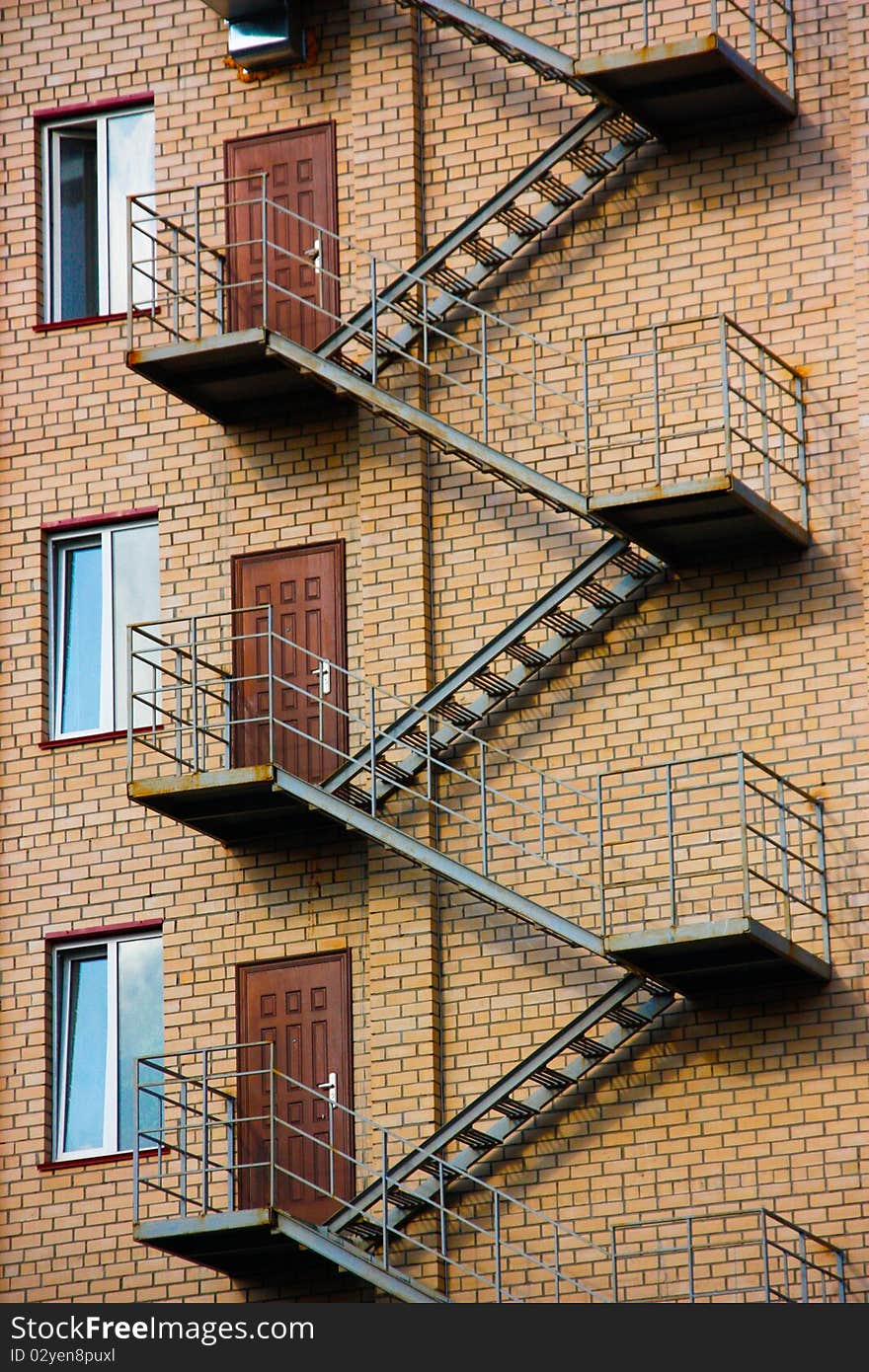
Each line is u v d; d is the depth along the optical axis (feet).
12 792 156.66
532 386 150.82
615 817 144.97
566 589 145.79
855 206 147.02
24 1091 153.17
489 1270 142.72
